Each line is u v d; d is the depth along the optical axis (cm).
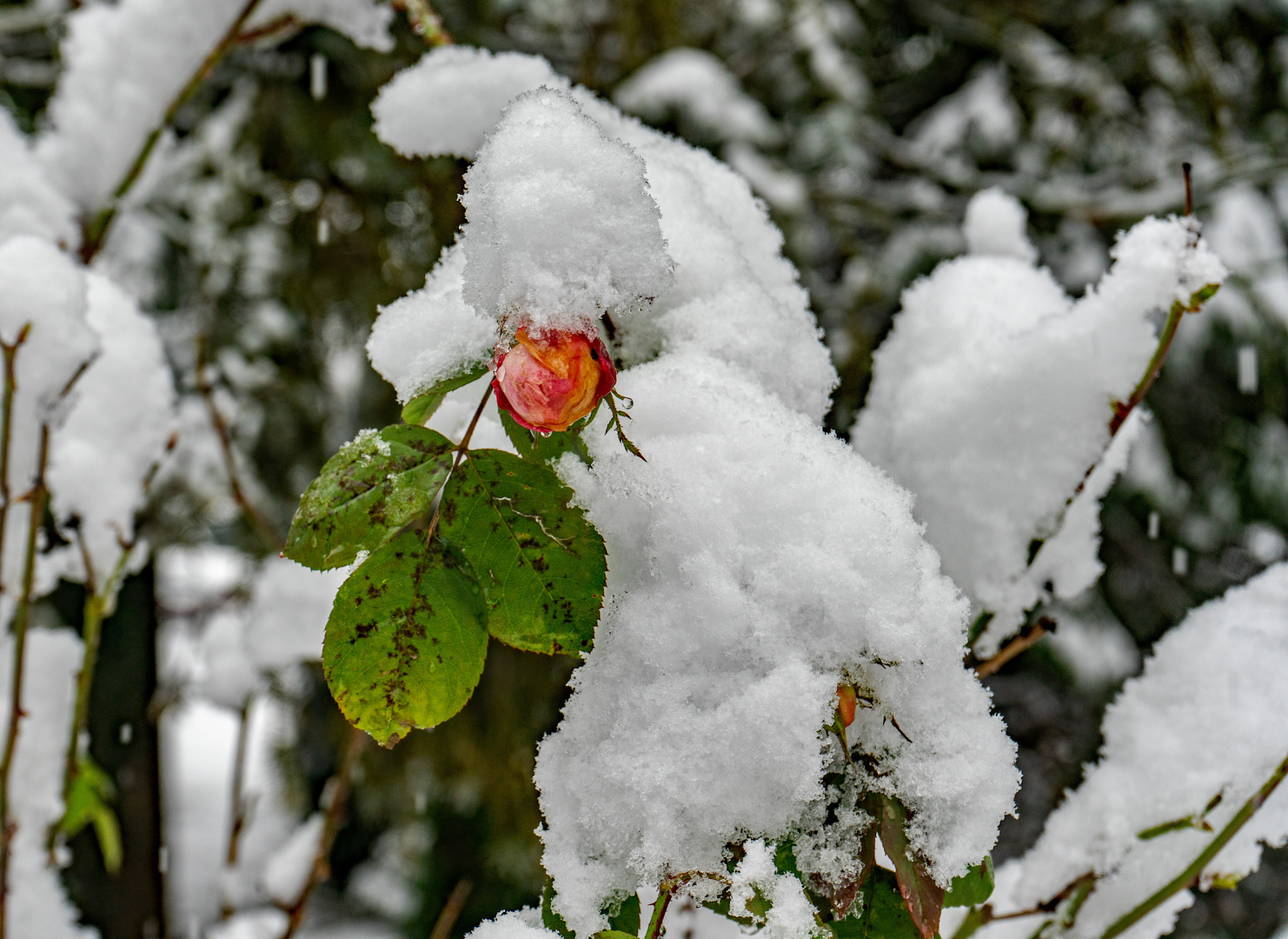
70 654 117
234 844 136
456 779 227
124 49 121
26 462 97
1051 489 78
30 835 109
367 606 64
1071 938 80
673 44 242
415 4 90
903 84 338
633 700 65
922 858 65
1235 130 276
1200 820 77
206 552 242
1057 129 297
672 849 64
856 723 66
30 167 114
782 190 242
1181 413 283
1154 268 77
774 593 65
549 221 62
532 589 65
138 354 109
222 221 233
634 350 71
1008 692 316
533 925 68
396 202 210
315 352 241
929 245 263
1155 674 82
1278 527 282
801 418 68
